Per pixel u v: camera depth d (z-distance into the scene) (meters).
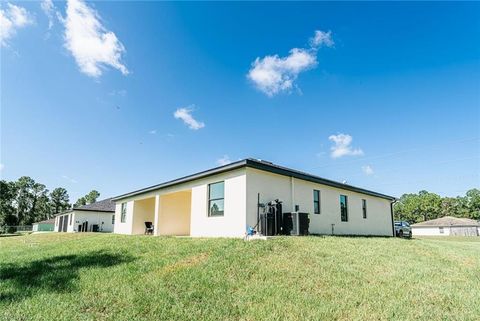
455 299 4.95
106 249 8.97
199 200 13.14
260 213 11.12
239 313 4.26
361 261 7.25
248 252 7.36
